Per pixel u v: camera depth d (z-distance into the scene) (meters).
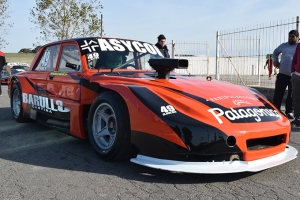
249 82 9.98
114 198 2.36
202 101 2.82
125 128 2.89
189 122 2.58
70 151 3.58
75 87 3.69
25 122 5.22
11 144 3.90
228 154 2.58
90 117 3.31
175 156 2.61
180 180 2.71
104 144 3.23
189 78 3.62
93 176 2.79
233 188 2.55
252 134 2.62
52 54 4.61
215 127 2.55
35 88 4.66
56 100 4.03
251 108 2.92
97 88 3.37
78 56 3.93
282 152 2.95
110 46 4.15
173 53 13.26
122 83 3.12
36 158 3.33
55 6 18.73
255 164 2.65
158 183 2.64
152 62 3.29
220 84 3.43
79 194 2.43
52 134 4.42
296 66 4.97
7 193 2.44
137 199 2.34
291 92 5.68
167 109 2.68
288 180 2.75
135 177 2.77
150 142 2.70
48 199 2.34
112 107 2.97
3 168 3.02
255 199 2.36
